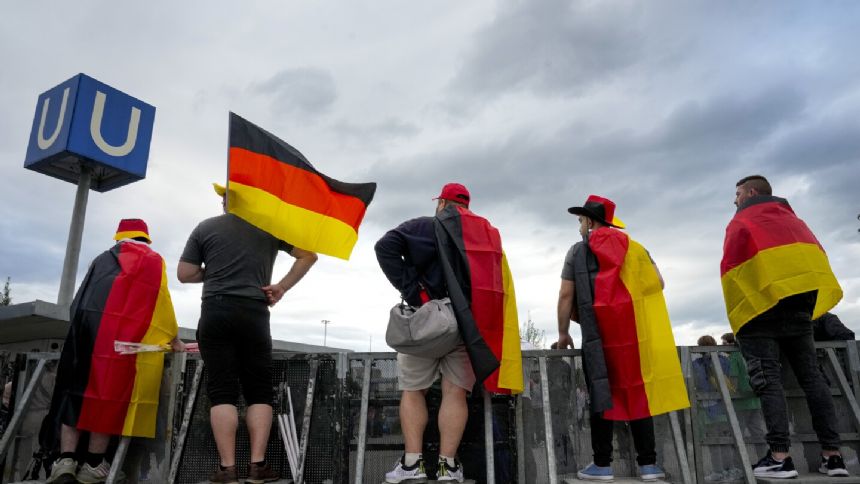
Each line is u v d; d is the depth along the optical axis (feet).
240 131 10.98
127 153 25.62
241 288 10.39
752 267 10.98
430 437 11.44
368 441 11.59
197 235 10.78
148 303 11.87
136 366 11.55
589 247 11.41
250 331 10.43
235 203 10.53
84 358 11.24
